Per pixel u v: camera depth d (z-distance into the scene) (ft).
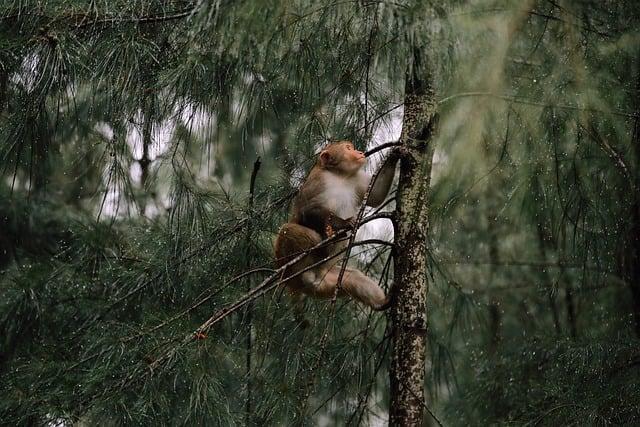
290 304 25.66
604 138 25.77
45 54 23.67
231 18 20.95
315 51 23.09
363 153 25.95
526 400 31.91
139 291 26.61
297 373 24.47
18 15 24.03
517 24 22.63
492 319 34.86
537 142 24.82
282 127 27.32
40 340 29.09
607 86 24.58
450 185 25.71
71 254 31.55
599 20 24.70
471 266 35.24
